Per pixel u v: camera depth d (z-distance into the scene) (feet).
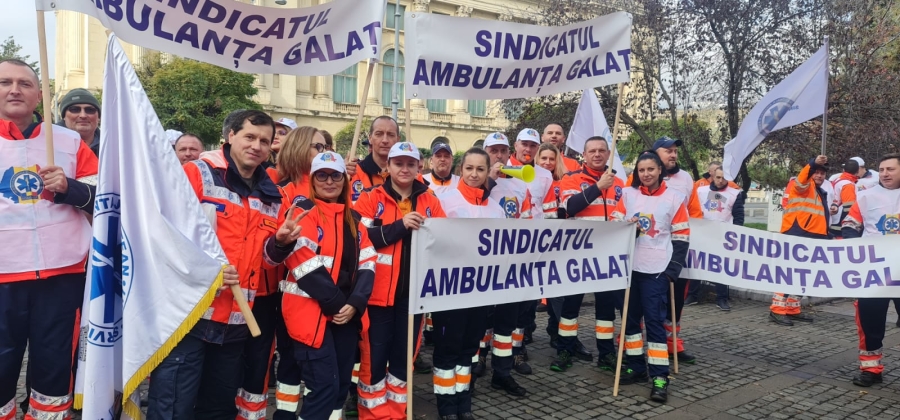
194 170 10.70
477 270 14.82
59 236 11.03
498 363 17.54
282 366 12.49
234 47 13.62
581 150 27.73
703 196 32.53
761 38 38.37
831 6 38.09
